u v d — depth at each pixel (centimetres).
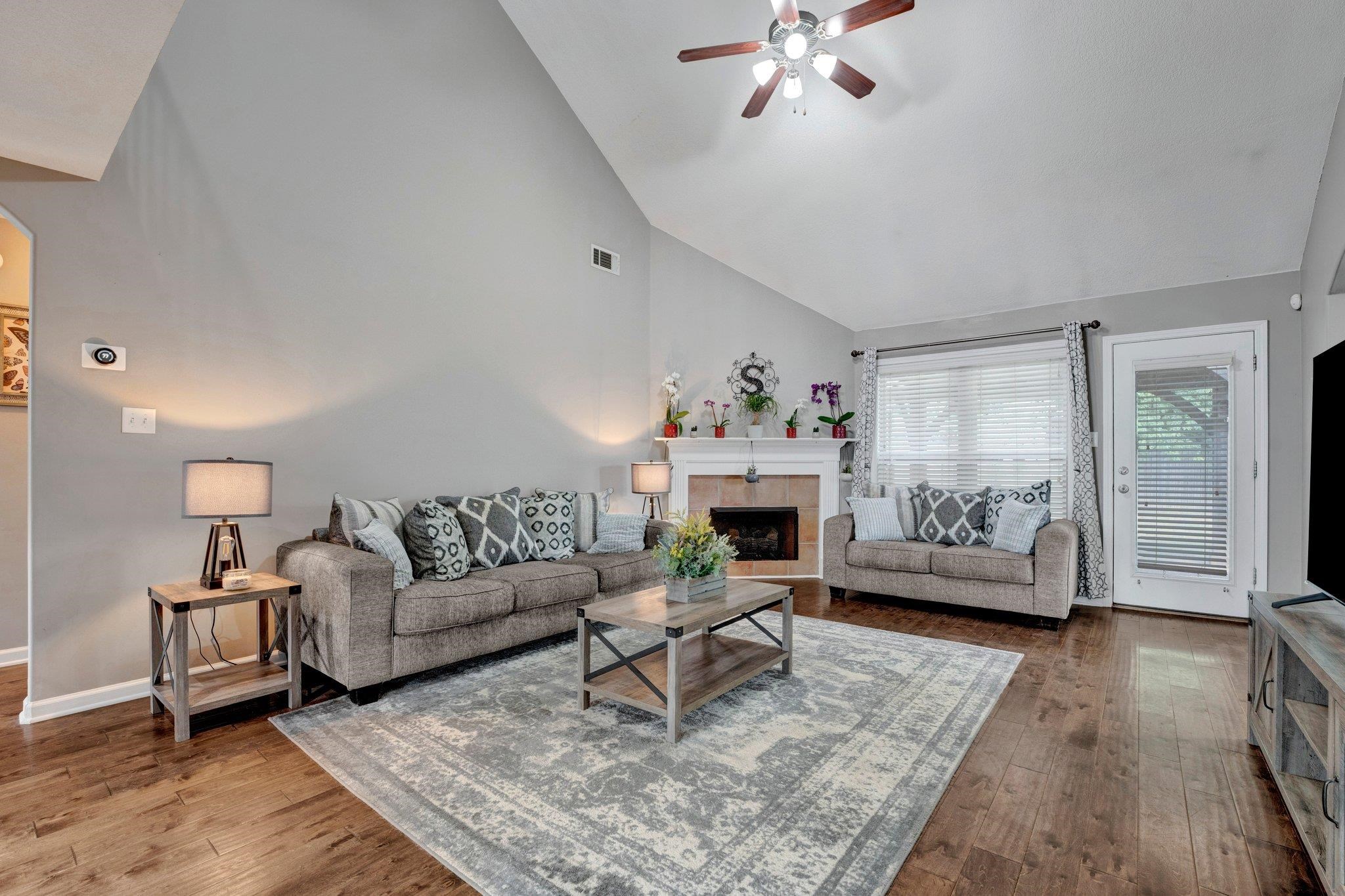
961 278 498
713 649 317
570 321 495
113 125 223
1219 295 434
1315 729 178
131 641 282
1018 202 414
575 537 425
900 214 457
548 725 252
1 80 195
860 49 351
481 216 429
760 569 571
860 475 574
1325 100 301
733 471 567
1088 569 462
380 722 255
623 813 190
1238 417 427
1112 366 472
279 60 330
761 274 576
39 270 258
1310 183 345
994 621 423
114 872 164
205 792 203
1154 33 299
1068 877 163
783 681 302
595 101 483
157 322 288
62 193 263
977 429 535
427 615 284
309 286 340
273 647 310
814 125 414
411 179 389
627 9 398
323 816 190
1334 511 213
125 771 217
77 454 268
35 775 213
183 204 296
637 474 506
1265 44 287
